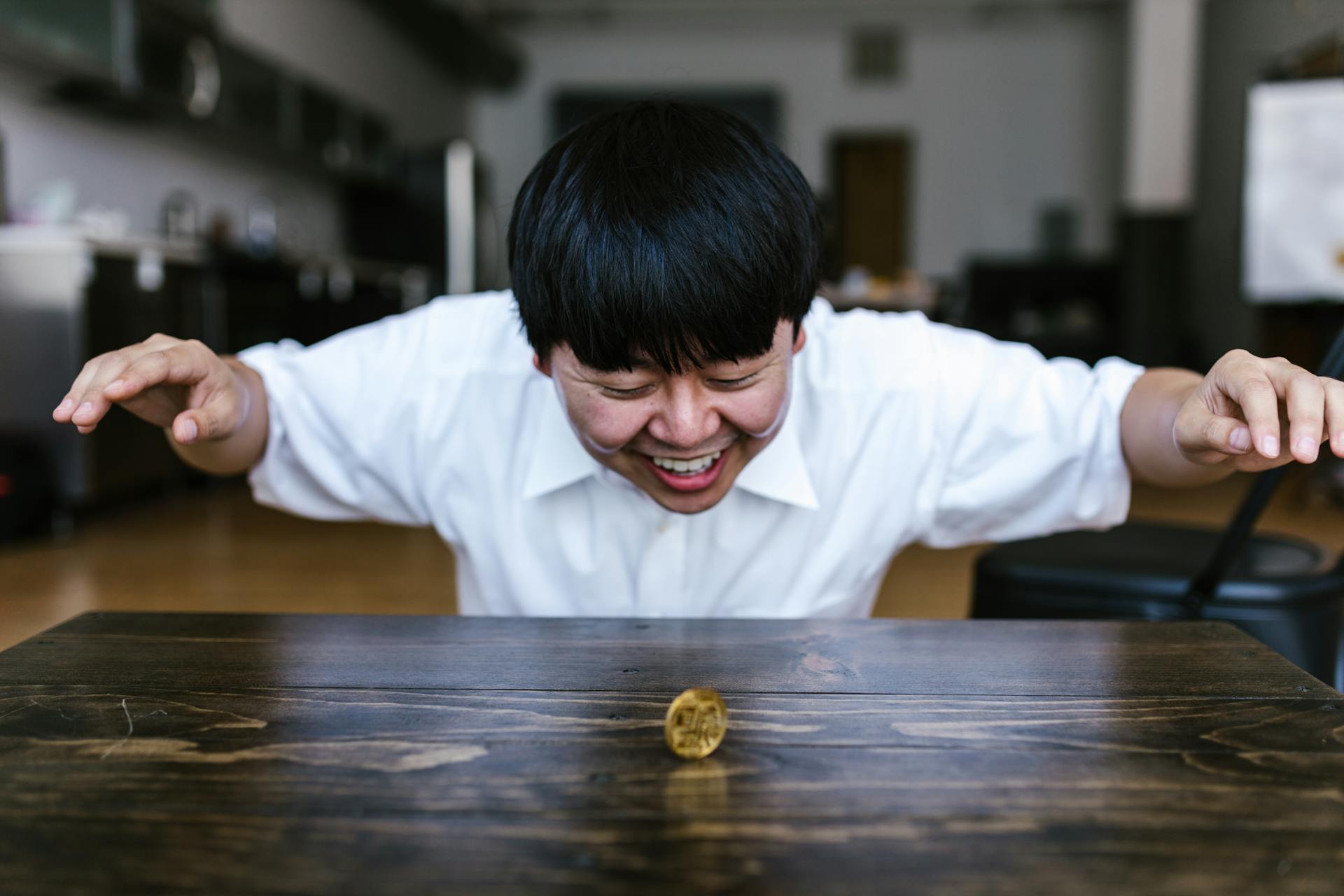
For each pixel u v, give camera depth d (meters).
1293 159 4.69
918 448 1.42
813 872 0.74
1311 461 0.95
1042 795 0.81
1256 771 0.83
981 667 1.00
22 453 4.61
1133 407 1.30
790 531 1.43
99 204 6.11
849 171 14.62
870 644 1.05
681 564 1.40
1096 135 13.52
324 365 1.43
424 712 0.92
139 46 5.64
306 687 0.96
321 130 8.29
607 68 14.16
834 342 1.47
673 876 0.73
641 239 0.99
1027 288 8.93
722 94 13.65
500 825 0.78
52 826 0.78
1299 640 1.51
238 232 7.82
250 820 0.78
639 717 0.91
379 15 10.88
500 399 1.42
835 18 13.55
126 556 4.30
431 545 4.62
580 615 1.45
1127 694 0.94
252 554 4.39
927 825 0.78
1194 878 0.73
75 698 0.94
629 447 1.10
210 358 1.17
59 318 4.71
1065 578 1.59
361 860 0.75
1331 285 4.69
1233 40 9.61
